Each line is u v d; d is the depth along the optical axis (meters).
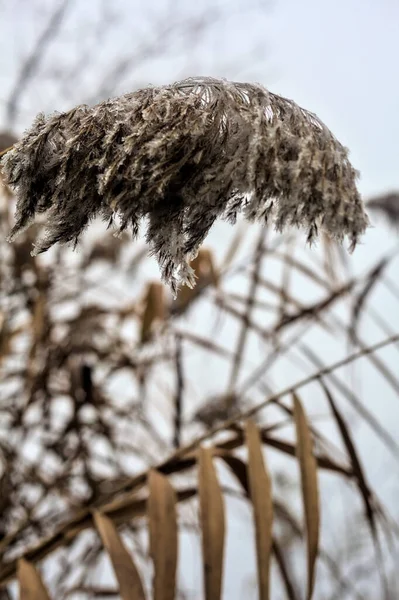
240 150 1.32
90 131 1.33
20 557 1.76
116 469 2.54
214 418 2.33
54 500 2.47
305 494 1.69
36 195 1.35
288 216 1.33
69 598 2.48
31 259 2.41
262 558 1.65
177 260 1.33
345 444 1.83
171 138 1.31
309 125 1.35
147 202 1.31
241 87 1.35
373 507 1.87
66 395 2.48
